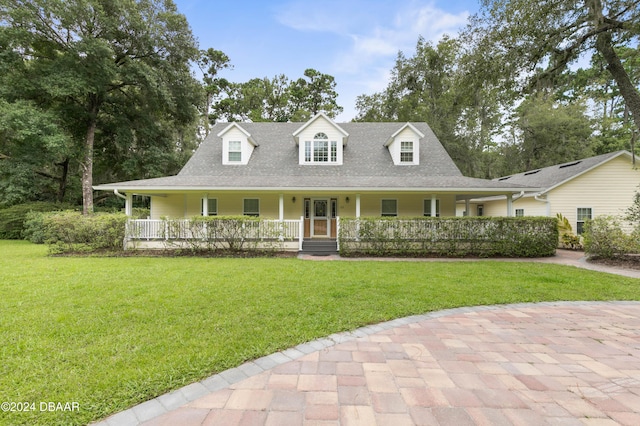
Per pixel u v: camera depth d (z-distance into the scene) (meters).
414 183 11.16
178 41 18.19
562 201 12.95
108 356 2.91
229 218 10.53
